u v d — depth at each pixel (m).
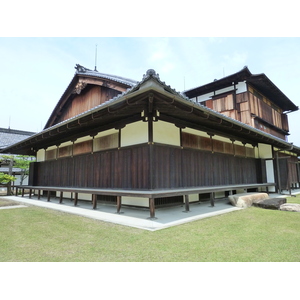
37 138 8.82
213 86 14.30
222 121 6.38
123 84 8.51
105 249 3.10
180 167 6.49
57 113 12.56
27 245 3.31
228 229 4.16
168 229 4.13
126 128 6.50
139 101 4.57
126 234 3.81
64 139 9.34
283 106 18.20
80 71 10.70
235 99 13.55
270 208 6.55
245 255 2.85
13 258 2.80
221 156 8.41
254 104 13.79
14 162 13.98
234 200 7.04
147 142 5.72
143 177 5.73
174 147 6.38
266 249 3.07
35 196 11.06
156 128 5.93
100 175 7.23
